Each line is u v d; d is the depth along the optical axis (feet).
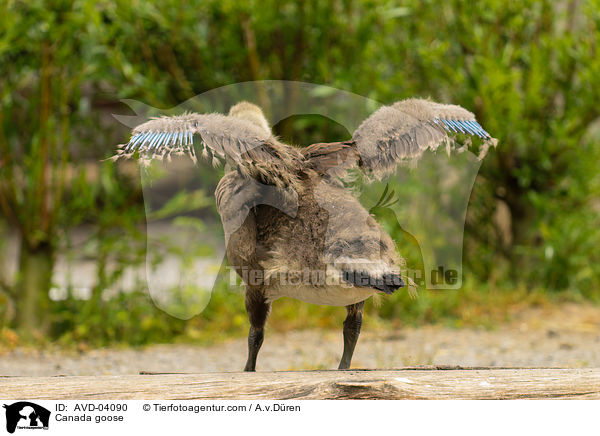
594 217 49.37
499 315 44.50
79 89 41.91
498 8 46.01
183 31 42.98
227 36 43.06
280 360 35.27
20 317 41.50
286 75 43.65
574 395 18.93
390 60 46.47
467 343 38.42
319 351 37.11
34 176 41.39
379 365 32.63
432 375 19.17
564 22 50.24
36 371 32.76
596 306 46.83
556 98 50.08
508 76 43.75
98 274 41.78
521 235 50.29
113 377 19.27
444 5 47.37
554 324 42.63
